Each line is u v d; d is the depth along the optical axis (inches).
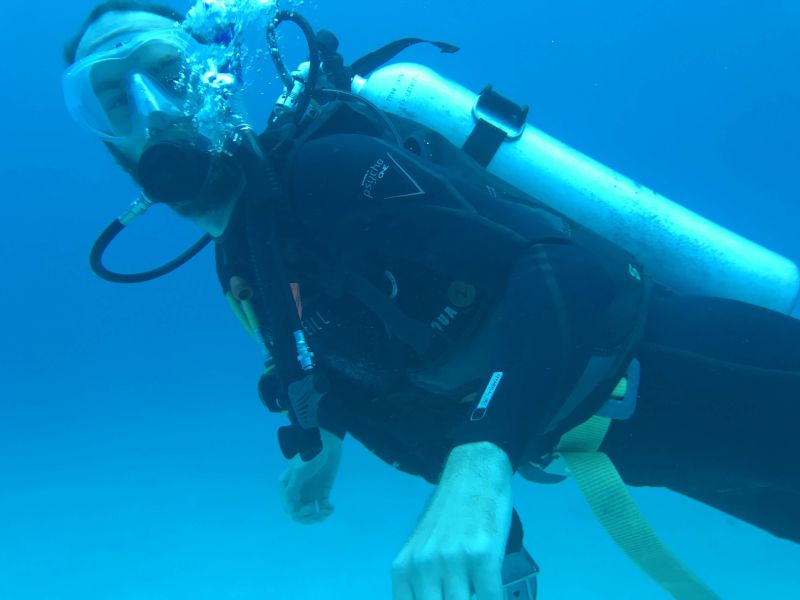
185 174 56.1
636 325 54.3
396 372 59.6
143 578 209.0
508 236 47.0
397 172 48.9
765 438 52.1
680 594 46.3
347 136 52.4
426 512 35.2
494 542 32.4
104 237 79.4
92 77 62.9
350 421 66.0
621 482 49.6
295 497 71.7
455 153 76.5
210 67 58.2
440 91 77.8
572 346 42.1
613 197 74.6
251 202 54.0
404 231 48.2
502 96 76.6
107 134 66.2
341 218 49.9
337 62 77.9
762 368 52.7
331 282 55.6
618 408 51.4
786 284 74.2
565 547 205.8
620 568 186.2
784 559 180.2
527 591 59.8
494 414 39.9
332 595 185.8
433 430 62.1
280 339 53.3
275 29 65.3
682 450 55.3
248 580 200.1
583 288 44.4
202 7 60.9
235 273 62.0
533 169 75.1
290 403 53.8
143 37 61.9
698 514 221.1
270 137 59.0
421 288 55.5
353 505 258.7
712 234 75.1
